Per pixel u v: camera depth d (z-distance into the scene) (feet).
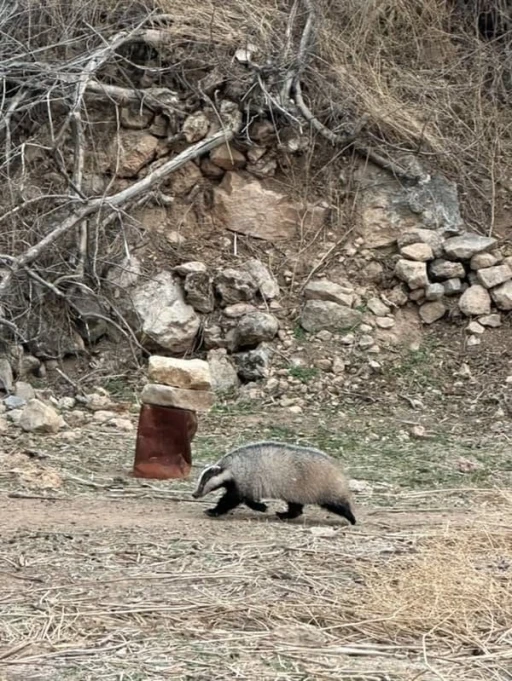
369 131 44.75
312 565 20.49
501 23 49.57
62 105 42.80
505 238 43.65
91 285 40.14
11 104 40.93
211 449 32.60
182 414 29.37
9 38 41.86
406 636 17.06
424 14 48.08
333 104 44.32
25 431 32.91
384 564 20.40
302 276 41.96
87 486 27.91
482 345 40.27
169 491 27.76
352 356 39.47
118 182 42.55
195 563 20.51
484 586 18.78
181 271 40.73
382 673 15.47
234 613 17.69
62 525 23.38
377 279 41.88
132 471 29.60
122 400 37.60
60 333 39.42
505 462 32.17
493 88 47.60
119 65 44.09
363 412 37.19
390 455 32.83
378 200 43.52
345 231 43.16
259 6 45.80
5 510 24.86
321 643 16.61
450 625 17.34
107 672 15.21
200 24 44.62
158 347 39.68
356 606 18.03
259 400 37.83
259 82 43.42
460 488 29.12
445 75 47.91
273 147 43.78
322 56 45.44
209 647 16.25
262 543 22.18
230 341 39.86
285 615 17.67
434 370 39.29
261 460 24.75
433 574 19.25
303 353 39.52
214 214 43.04
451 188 44.11
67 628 16.90
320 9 45.47
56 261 39.60
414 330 40.88
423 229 42.75
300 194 43.60
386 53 47.42
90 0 43.73
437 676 15.39
